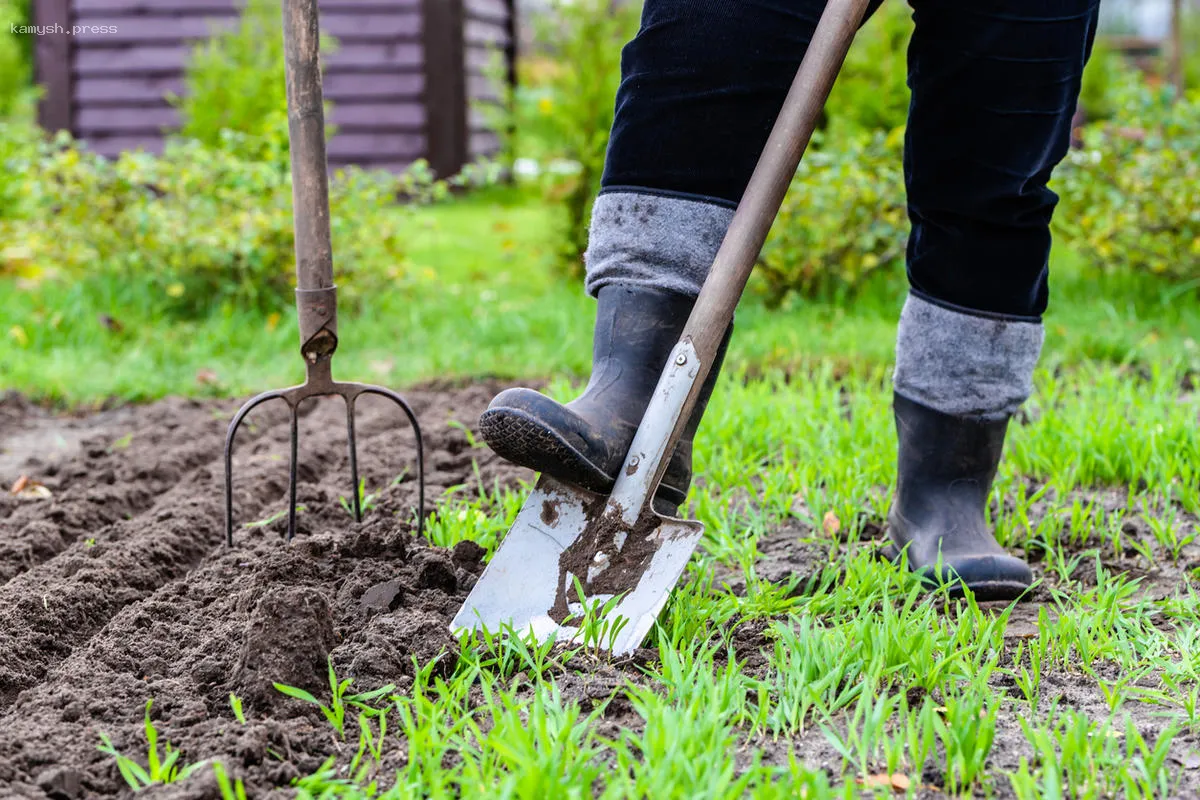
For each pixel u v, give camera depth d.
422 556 2.15
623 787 1.34
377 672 1.75
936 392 2.21
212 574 2.23
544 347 4.49
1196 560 2.30
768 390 3.62
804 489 2.68
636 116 1.90
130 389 4.18
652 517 1.88
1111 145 5.36
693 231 1.90
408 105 9.37
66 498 2.90
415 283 5.68
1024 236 2.10
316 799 1.44
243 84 7.41
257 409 3.88
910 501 2.29
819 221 5.23
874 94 6.46
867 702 1.56
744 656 1.87
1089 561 2.35
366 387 2.29
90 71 9.27
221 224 5.20
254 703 1.65
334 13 9.28
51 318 4.82
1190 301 4.93
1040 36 1.91
